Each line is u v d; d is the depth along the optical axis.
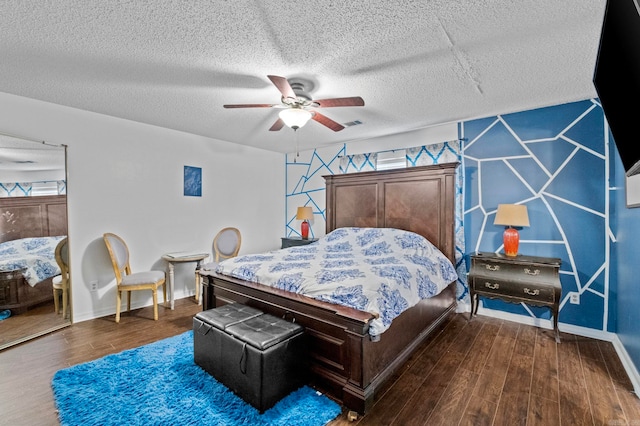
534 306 2.87
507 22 1.72
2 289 2.69
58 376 2.10
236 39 1.87
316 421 1.69
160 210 3.85
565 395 1.93
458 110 3.16
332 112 3.23
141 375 2.12
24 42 1.90
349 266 2.61
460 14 1.65
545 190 3.05
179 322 3.17
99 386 1.99
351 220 4.35
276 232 5.37
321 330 2.00
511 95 2.77
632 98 1.28
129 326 3.05
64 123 3.06
